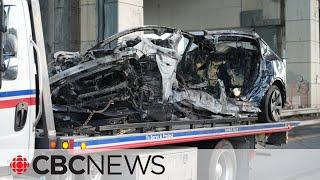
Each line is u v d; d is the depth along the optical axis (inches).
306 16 1911.9
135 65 459.5
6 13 320.8
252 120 593.3
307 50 1911.9
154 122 437.1
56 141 344.8
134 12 1201.4
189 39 551.2
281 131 639.8
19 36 328.5
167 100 473.4
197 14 2513.5
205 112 530.3
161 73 468.4
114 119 435.8
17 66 324.8
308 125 1491.1
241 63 639.8
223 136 504.4
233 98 596.1
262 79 637.3
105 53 459.2
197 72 562.9
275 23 2356.1
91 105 439.5
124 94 446.9
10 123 320.5
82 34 1228.5
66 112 428.5
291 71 1935.3
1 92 314.7
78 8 1322.6
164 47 492.1
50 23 1336.1
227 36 605.3
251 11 2409.0
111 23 1171.3
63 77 429.1
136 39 477.4
